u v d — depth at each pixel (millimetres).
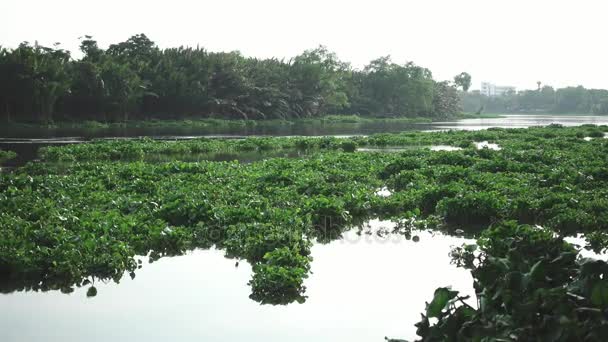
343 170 23344
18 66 62688
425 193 17141
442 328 6418
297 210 14609
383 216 16641
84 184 18703
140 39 85375
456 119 132000
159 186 18203
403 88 122062
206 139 42875
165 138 49719
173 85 78688
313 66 102125
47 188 17609
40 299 9781
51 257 10820
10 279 10594
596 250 12594
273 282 9992
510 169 23031
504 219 14945
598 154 27891
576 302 6062
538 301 6027
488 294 6605
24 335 8328
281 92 95438
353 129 73062
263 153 36250
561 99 197625
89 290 10203
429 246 13242
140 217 14016
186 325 8719
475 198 15484
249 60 98000
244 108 88562
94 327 8625
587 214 14383
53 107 69000
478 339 5883
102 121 72250
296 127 77688
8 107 64750
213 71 86625
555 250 7973
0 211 14172
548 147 33469
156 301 9711
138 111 77375
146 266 11594
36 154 33406
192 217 14148
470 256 12070
